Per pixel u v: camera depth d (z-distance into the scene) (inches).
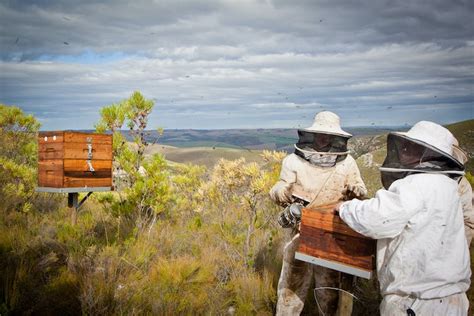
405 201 97.7
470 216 126.9
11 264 187.9
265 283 189.9
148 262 216.1
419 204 97.7
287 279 153.0
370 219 100.2
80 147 256.8
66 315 158.2
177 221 315.6
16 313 151.9
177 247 246.2
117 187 315.0
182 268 202.1
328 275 145.8
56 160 251.9
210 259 222.7
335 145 144.4
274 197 155.7
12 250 201.6
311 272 154.8
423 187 99.7
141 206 289.3
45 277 182.1
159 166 288.7
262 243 242.5
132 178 294.2
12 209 298.0
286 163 154.0
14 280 165.2
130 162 289.1
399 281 101.1
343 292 134.4
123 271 203.0
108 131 297.6
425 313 96.7
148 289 180.9
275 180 223.6
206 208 333.4
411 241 99.7
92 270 193.9
